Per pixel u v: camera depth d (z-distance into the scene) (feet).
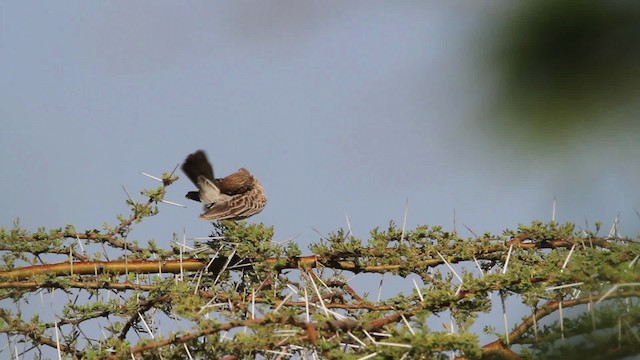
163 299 33.65
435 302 30.45
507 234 36.22
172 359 29.04
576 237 34.86
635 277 29.30
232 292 33.88
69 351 33.37
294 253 35.99
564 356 27.55
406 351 26.89
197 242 36.65
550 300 30.50
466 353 26.99
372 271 35.73
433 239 36.47
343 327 28.35
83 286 34.63
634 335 27.73
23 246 35.50
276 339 27.71
